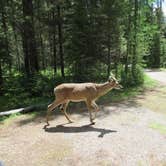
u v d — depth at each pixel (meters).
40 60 22.80
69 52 15.45
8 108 11.35
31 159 6.06
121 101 12.13
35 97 13.06
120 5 15.77
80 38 15.13
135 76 17.45
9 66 16.20
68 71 16.58
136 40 17.84
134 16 17.42
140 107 10.88
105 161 5.86
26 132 7.89
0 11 14.37
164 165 5.64
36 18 16.53
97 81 15.34
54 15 16.58
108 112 10.04
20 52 24.08
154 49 39.84
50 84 13.67
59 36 16.08
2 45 14.66
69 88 8.38
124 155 6.12
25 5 14.85
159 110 10.38
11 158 6.13
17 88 13.46
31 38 15.27
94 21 15.30
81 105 11.31
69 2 15.65
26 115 9.87
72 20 15.27
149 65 40.47
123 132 7.63
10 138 7.42
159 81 19.53
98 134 7.48
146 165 5.64
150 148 6.48
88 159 5.97
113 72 17.34
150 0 18.62
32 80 14.06
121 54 17.78
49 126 8.41
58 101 8.48
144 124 8.42
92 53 15.33
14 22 14.79
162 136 7.30
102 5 15.49
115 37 16.16
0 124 8.77
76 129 8.00
